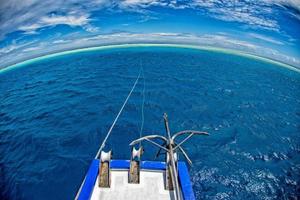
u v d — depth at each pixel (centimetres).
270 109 1820
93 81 2180
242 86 2117
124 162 957
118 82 2142
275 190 1158
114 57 2616
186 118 1672
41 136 1539
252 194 1134
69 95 1983
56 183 1204
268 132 1574
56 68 2452
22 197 1138
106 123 1620
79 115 1725
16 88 2152
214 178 1209
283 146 1458
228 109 1792
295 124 1666
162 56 2633
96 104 1842
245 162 1321
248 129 1591
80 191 838
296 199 1116
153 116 1683
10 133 1585
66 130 1583
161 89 2023
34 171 1278
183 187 862
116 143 1442
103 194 848
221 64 2491
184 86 2075
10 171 1287
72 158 1354
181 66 2433
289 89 2106
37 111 1803
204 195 1117
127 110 1755
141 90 2009
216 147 1420
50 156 1376
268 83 2188
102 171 898
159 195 849
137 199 835
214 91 2022
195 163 1291
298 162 1341
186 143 1434
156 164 954
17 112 1809
